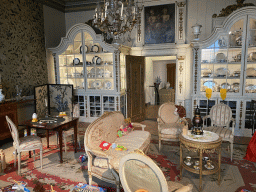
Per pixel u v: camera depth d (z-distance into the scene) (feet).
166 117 16.14
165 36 22.03
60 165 12.86
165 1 21.36
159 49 22.38
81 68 23.39
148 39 22.68
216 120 15.31
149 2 21.90
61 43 22.36
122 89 22.66
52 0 23.17
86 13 24.61
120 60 21.68
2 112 15.79
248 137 17.72
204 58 18.70
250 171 11.81
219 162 10.40
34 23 21.29
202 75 19.04
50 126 12.67
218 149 10.33
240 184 10.47
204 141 10.08
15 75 19.12
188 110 22.25
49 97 23.35
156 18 22.04
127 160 6.45
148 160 5.86
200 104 19.01
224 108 15.08
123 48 21.29
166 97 34.63
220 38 17.81
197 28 18.44
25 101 18.42
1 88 16.38
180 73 21.80
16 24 19.08
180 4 20.84
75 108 15.87
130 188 6.83
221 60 18.19
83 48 22.03
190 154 14.38
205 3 20.13
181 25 21.15
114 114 13.38
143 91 24.00
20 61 19.66
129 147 11.57
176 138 14.16
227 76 18.17
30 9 20.66
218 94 18.39
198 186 10.37
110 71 22.09
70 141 17.25
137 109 23.17
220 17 19.75
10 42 18.49
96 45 22.11
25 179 11.21
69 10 25.35
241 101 17.74
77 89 23.08
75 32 21.84
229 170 11.94
